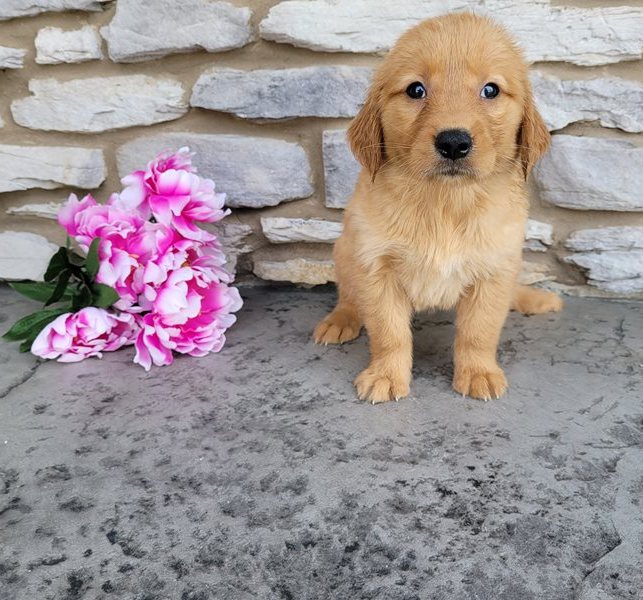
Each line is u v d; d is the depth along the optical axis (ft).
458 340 1.71
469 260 1.61
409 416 1.55
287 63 2.07
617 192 2.05
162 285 1.80
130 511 1.25
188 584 1.09
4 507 1.27
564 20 1.94
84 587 1.09
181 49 2.06
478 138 1.42
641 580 1.07
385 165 1.62
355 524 1.20
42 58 2.09
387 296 1.68
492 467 1.35
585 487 1.28
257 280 2.36
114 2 2.03
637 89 1.96
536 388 1.65
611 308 2.11
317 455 1.40
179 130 2.17
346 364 1.81
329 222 2.20
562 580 1.07
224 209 2.23
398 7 1.97
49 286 1.93
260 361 1.83
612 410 1.55
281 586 1.08
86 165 2.19
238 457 1.40
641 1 1.92
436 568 1.10
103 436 1.49
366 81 2.04
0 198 2.27
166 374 1.77
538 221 2.15
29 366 1.82
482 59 1.48
